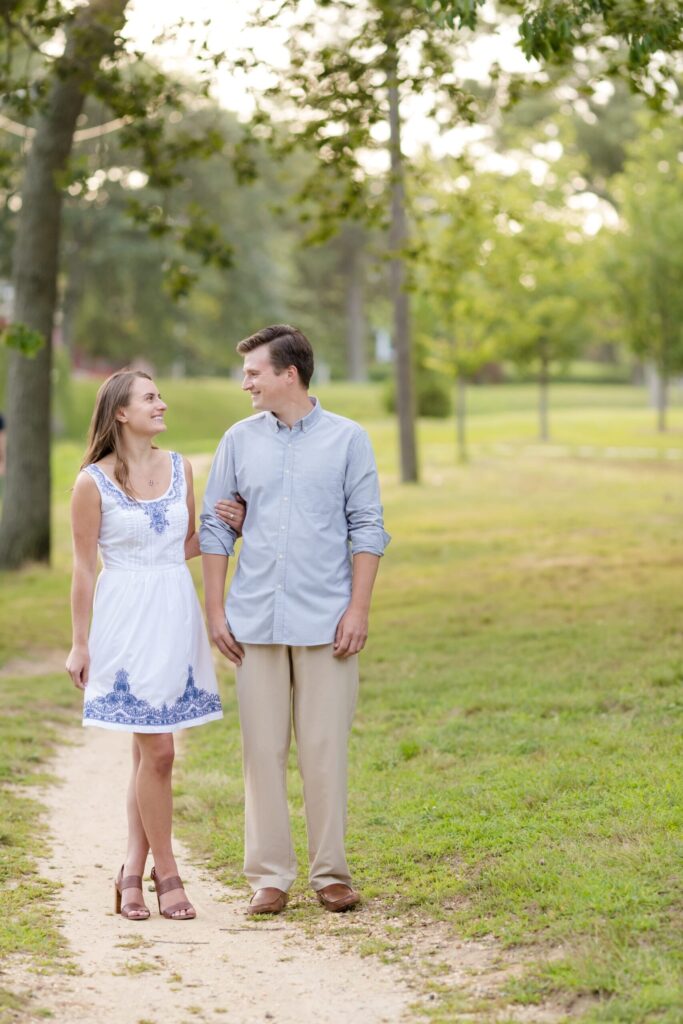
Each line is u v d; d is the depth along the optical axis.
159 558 4.18
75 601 4.12
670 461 25.45
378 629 10.05
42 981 3.49
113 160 30.28
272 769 4.26
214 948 3.87
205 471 24.62
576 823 4.57
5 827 5.23
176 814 5.70
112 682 4.10
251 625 4.20
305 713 4.23
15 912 4.17
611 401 50.72
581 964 3.32
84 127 28.62
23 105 10.48
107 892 4.54
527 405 49.16
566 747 5.73
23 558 14.57
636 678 7.04
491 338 25.95
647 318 29.88
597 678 7.25
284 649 4.24
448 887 4.20
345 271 60.12
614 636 8.56
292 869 4.30
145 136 11.70
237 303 42.69
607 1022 3.00
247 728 4.27
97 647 4.12
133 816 4.34
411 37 8.25
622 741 5.69
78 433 38.56
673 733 5.74
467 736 6.28
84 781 6.40
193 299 42.81
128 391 4.17
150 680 4.10
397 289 21.80
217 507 4.30
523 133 28.61
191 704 4.20
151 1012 3.30
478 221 21.80
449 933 3.84
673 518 16.33
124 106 10.71
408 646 9.18
